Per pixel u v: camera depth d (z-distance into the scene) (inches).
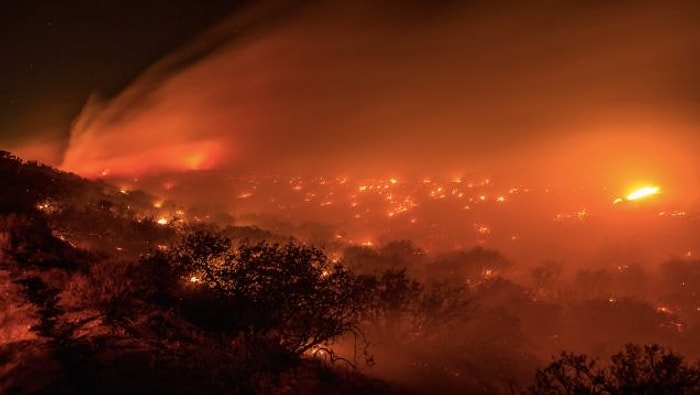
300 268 368.2
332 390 285.9
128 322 280.2
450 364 441.4
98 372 222.4
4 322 248.7
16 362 216.4
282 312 350.9
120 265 330.3
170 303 336.8
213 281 375.9
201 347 272.8
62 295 291.7
